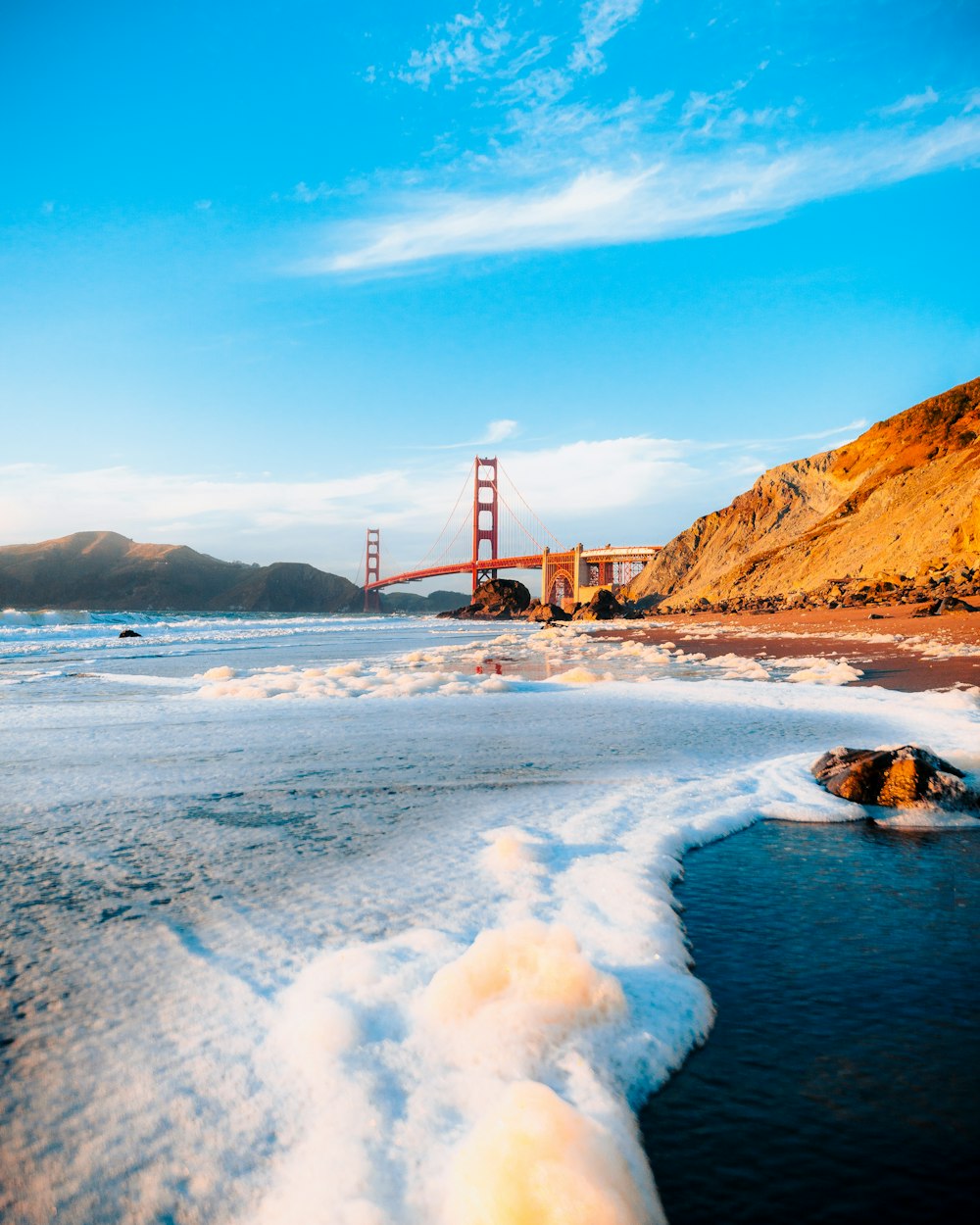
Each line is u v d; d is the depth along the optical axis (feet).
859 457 222.07
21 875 10.08
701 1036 6.36
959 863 10.90
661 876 10.05
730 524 266.16
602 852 10.91
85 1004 6.66
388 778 15.85
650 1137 5.16
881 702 25.99
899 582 109.09
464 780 15.61
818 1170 4.83
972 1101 5.51
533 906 8.82
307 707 27.68
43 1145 4.85
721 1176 4.78
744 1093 5.62
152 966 7.38
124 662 53.67
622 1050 5.99
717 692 30.19
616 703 27.53
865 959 7.83
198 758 18.28
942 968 7.62
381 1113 5.08
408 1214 4.24
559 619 242.58
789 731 20.97
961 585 89.35
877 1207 4.51
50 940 8.00
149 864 10.50
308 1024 6.07
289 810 13.38
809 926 8.69
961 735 19.20
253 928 8.27
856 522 166.81
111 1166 4.66
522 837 11.32
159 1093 5.37
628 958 7.58
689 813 13.06
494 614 355.36
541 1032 5.98
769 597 157.69
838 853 11.42
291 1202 4.34
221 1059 5.76
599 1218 4.06
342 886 9.57
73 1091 5.41
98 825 12.52
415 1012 6.32
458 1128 4.98
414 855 10.82
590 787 14.90
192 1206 4.33
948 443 169.68
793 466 258.37
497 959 6.60
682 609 204.74
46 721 24.44
